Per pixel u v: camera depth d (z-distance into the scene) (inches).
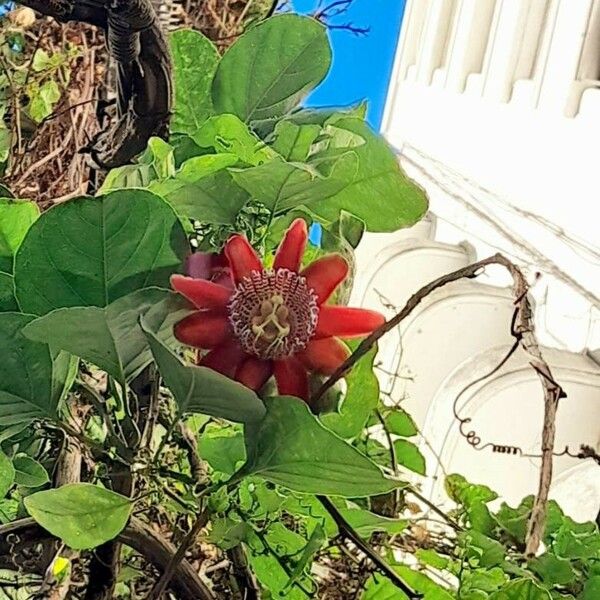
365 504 29.9
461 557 29.3
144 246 18.9
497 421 51.0
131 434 22.1
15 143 55.6
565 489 50.4
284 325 18.5
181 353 21.2
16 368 19.0
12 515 26.0
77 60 58.7
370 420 32.0
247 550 25.5
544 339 65.3
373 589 26.4
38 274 18.7
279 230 23.6
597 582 26.7
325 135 23.0
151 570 26.9
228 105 26.8
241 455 24.2
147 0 21.5
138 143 25.2
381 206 23.5
